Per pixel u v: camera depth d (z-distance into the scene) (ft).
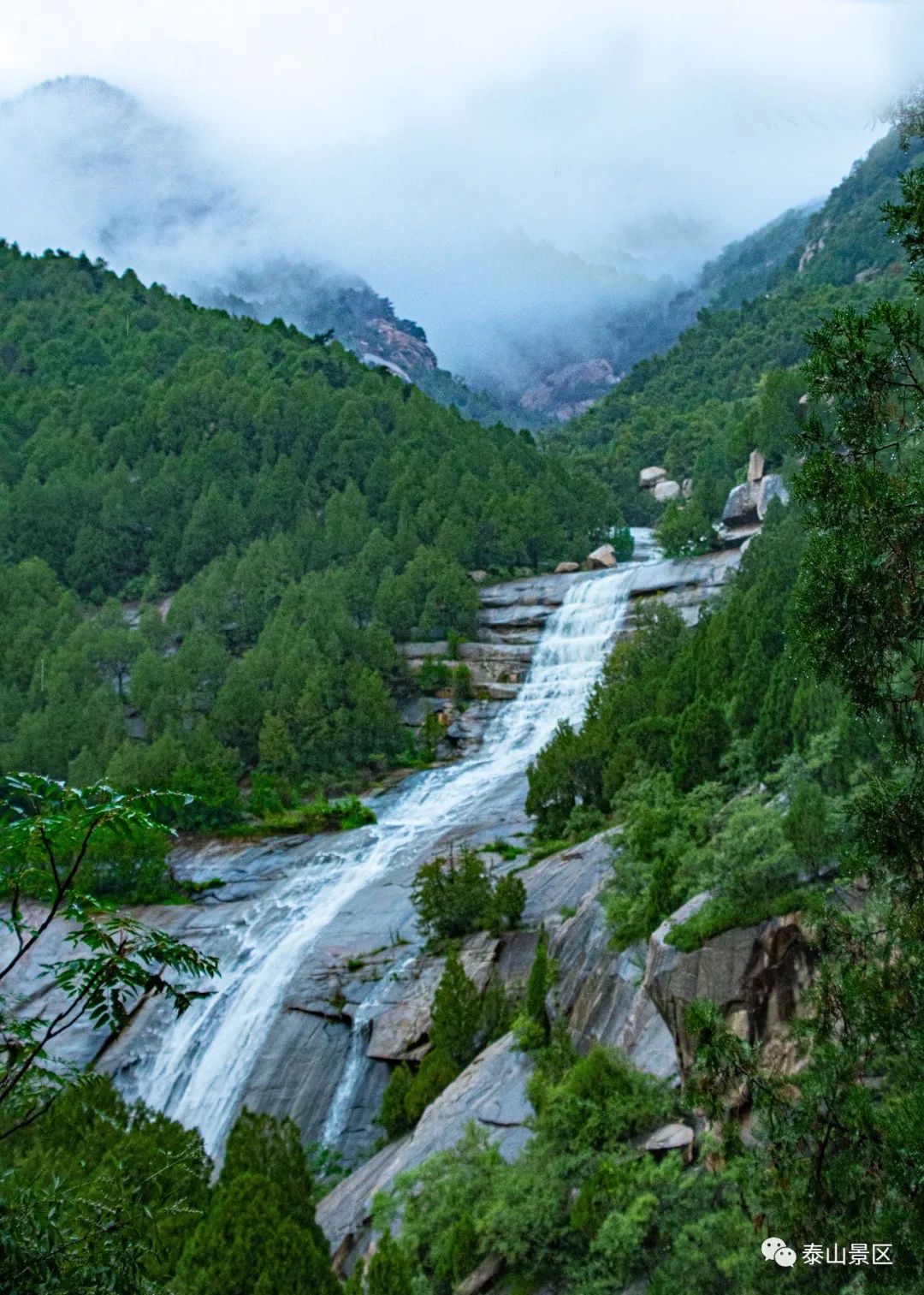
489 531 300.20
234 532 309.63
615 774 140.97
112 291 448.24
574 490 330.95
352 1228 79.87
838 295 462.60
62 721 227.81
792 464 242.37
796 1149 37.35
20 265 460.55
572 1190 65.26
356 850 174.40
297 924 148.36
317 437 342.85
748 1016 63.41
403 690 243.40
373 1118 108.37
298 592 265.54
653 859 97.35
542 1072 81.51
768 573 140.46
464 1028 102.47
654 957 69.67
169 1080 126.62
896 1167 32.37
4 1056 30.12
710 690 132.67
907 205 33.73
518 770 204.23
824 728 93.91
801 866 66.90
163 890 166.30
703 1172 59.67
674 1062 72.69
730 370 468.34
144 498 319.27
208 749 210.18
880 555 34.55
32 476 328.29
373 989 124.67
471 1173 71.67
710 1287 49.90
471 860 132.26
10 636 261.85
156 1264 61.72
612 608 244.63
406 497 311.06
